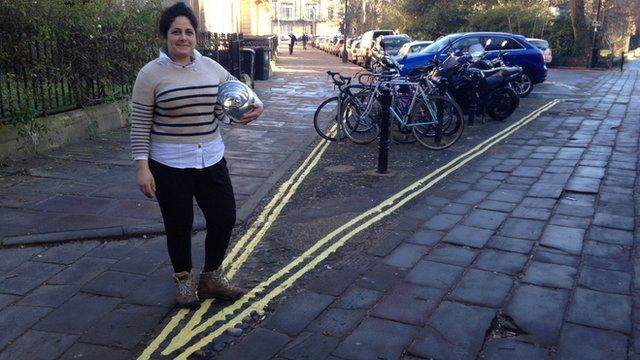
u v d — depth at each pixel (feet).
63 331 10.19
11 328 10.25
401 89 26.48
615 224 15.48
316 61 108.17
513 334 10.12
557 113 37.47
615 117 35.58
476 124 32.99
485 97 32.99
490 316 10.66
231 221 10.96
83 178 19.74
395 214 16.69
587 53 105.09
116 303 11.23
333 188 19.62
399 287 11.89
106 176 20.07
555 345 9.71
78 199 17.46
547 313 10.73
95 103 27.68
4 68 21.67
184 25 9.70
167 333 10.19
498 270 12.64
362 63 89.15
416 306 11.06
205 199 10.84
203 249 13.99
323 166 22.81
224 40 50.93
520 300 11.25
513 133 30.04
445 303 11.17
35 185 18.75
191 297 11.10
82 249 13.84
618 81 66.59
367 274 12.55
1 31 21.44
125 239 14.55
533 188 19.13
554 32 111.24
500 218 16.11
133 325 10.43
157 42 30.96
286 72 72.23
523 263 13.00
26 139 22.07
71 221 15.49
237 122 10.74
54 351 9.58
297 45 271.69
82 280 12.18
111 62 27.89
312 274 12.63
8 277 12.26
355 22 218.38
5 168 20.56
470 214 16.51
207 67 10.41
